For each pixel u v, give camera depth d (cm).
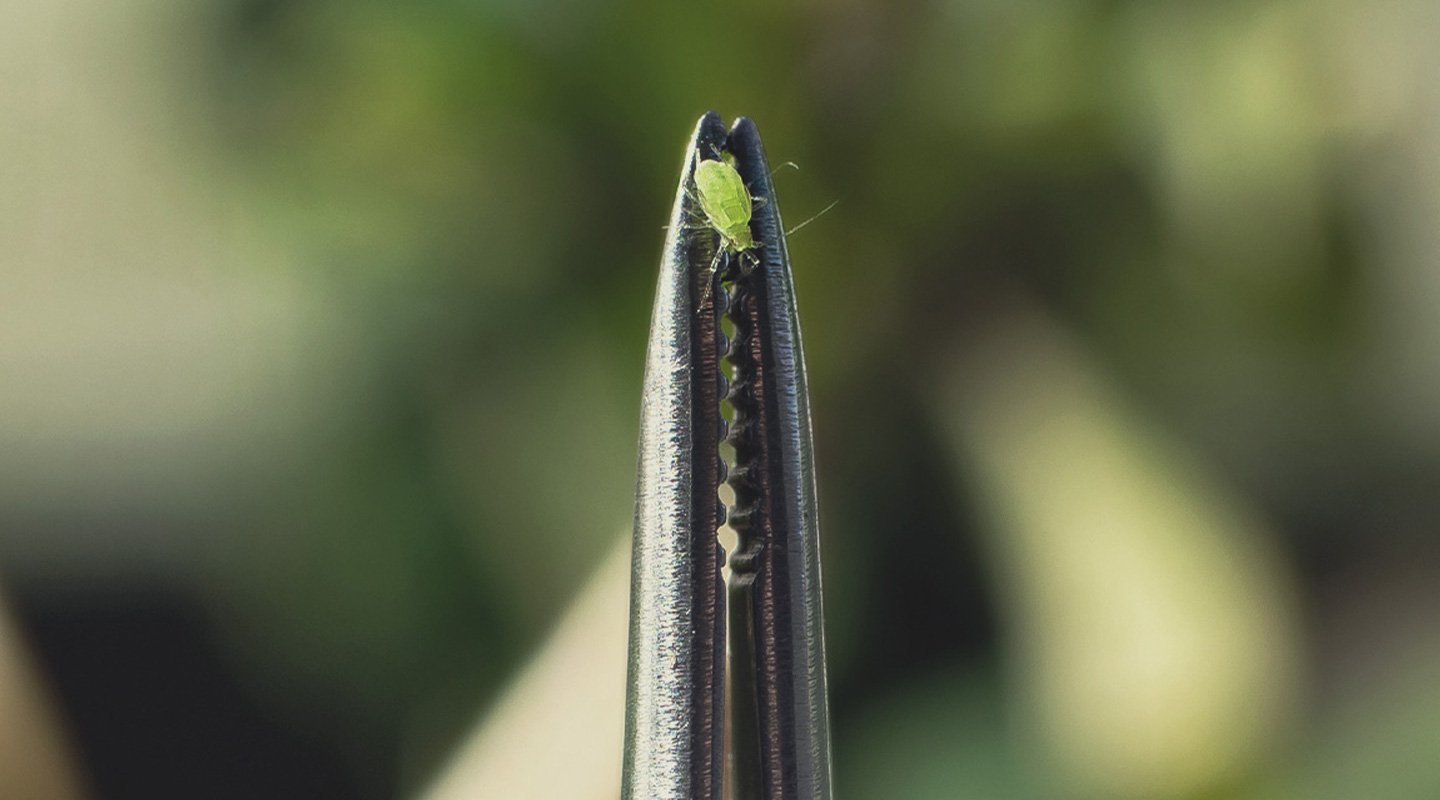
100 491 36
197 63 29
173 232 37
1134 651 26
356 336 30
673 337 14
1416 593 34
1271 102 28
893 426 29
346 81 28
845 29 27
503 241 29
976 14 28
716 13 27
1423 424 34
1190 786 26
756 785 14
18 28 37
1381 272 30
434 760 31
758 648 14
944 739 28
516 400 30
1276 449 33
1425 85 29
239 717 34
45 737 20
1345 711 30
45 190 38
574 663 25
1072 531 27
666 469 14
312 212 29
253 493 32
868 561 30
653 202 28
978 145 28
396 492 30
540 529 30
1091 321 29
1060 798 27
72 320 39
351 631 31
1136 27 28
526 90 28
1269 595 28
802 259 28
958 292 29
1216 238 28
